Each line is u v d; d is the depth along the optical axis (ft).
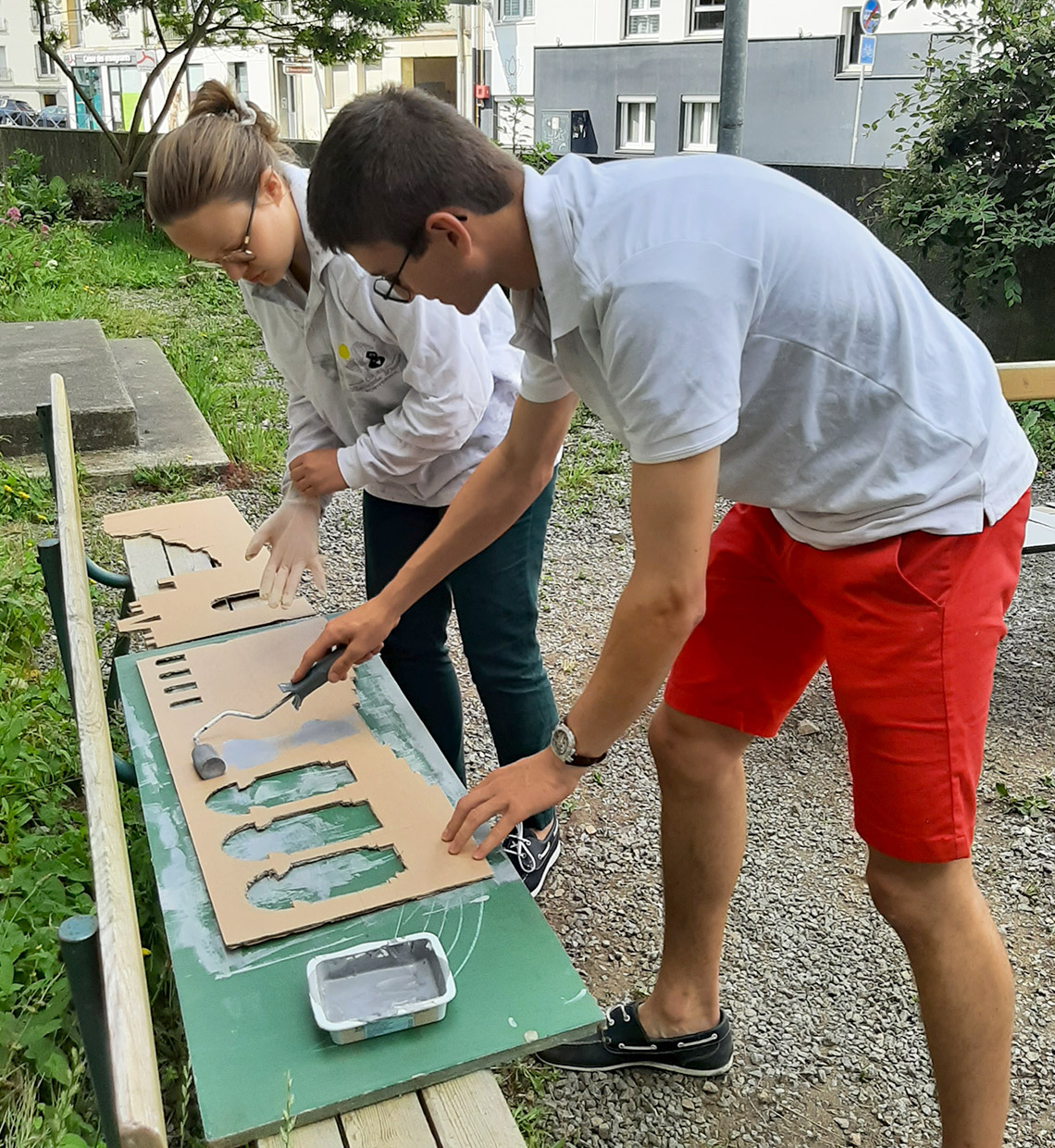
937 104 22.35
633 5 57.67
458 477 7.49
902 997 7.73
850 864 9.16
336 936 4.90
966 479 5.11
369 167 4.46
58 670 10.42
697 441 4.32
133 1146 2.76
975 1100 5.59
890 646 5.21
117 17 47.06
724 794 6.41
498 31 71.15
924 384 5.02
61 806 8.89
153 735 6.42
